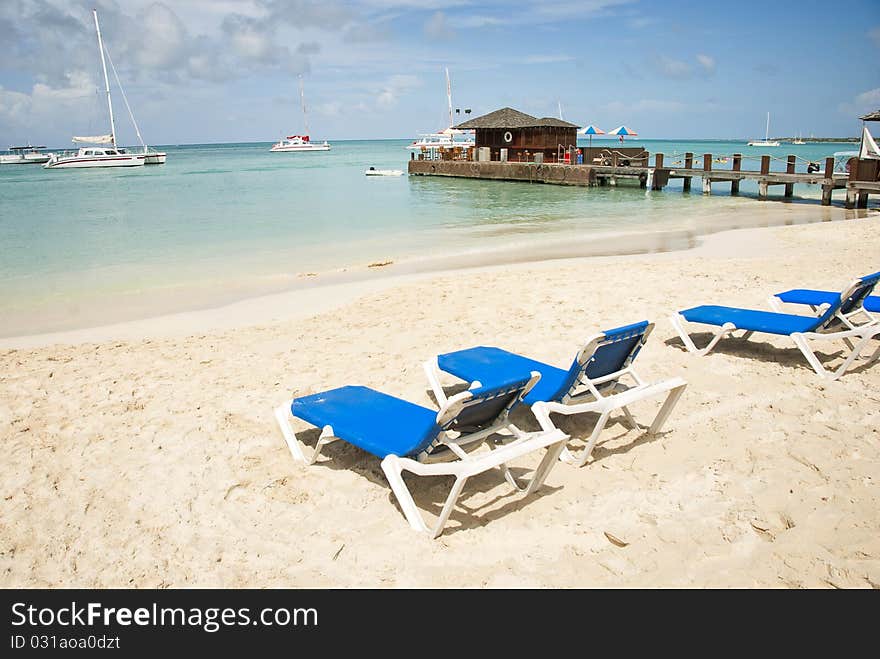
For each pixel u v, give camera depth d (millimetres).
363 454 4594
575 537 3500
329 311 9039
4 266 13625
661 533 3492
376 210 23969
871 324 5652
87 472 4387
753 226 17859
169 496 4059
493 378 4859
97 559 3477
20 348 7613
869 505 3654
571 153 36844
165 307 9781
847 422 4727
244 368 6480
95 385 6062
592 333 7332
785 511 3635
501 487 4090
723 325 6160
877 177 21766
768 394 5316
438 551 3432
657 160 31375
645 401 5320
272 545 3541
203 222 20953
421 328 7785
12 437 4957
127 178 50469
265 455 4582
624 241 15445
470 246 15320
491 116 41594
